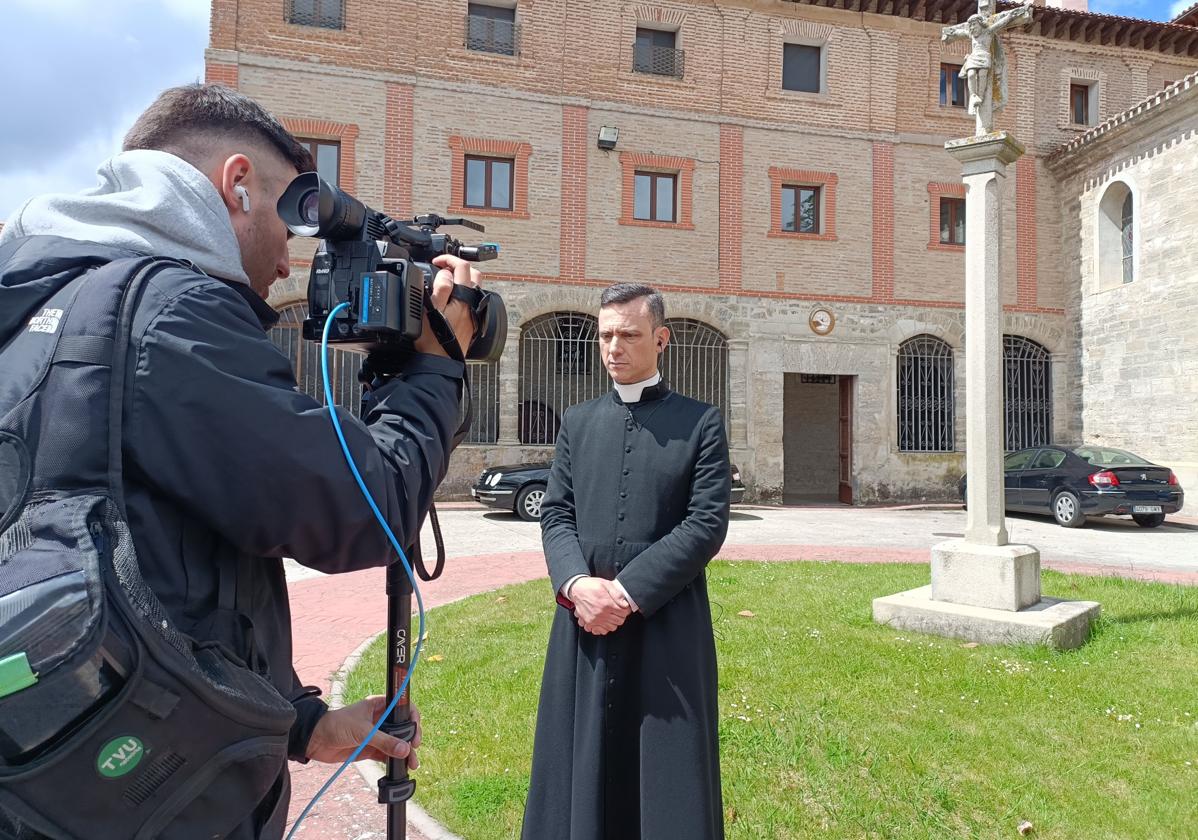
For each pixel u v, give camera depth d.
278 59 15.23
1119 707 3.96
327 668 4.94
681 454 2.23
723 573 7.86
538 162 16.48
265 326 1.27
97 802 0.84
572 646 2.21
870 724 3.68
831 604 6.32
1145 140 15.86
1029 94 18.31
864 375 17.73
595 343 17.00
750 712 3.80
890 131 17.94
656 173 17.28
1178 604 6.29
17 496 0.90
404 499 1.13
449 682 4.39
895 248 17.97
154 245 1.09
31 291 1.02
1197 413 14.71
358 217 1.25
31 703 0.81
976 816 2.91
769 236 17.50
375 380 1.34
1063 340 18.27
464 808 2.99
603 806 2.05
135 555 0.90
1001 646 5.04
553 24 16.58
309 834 2.88
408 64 15.86
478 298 1.41
